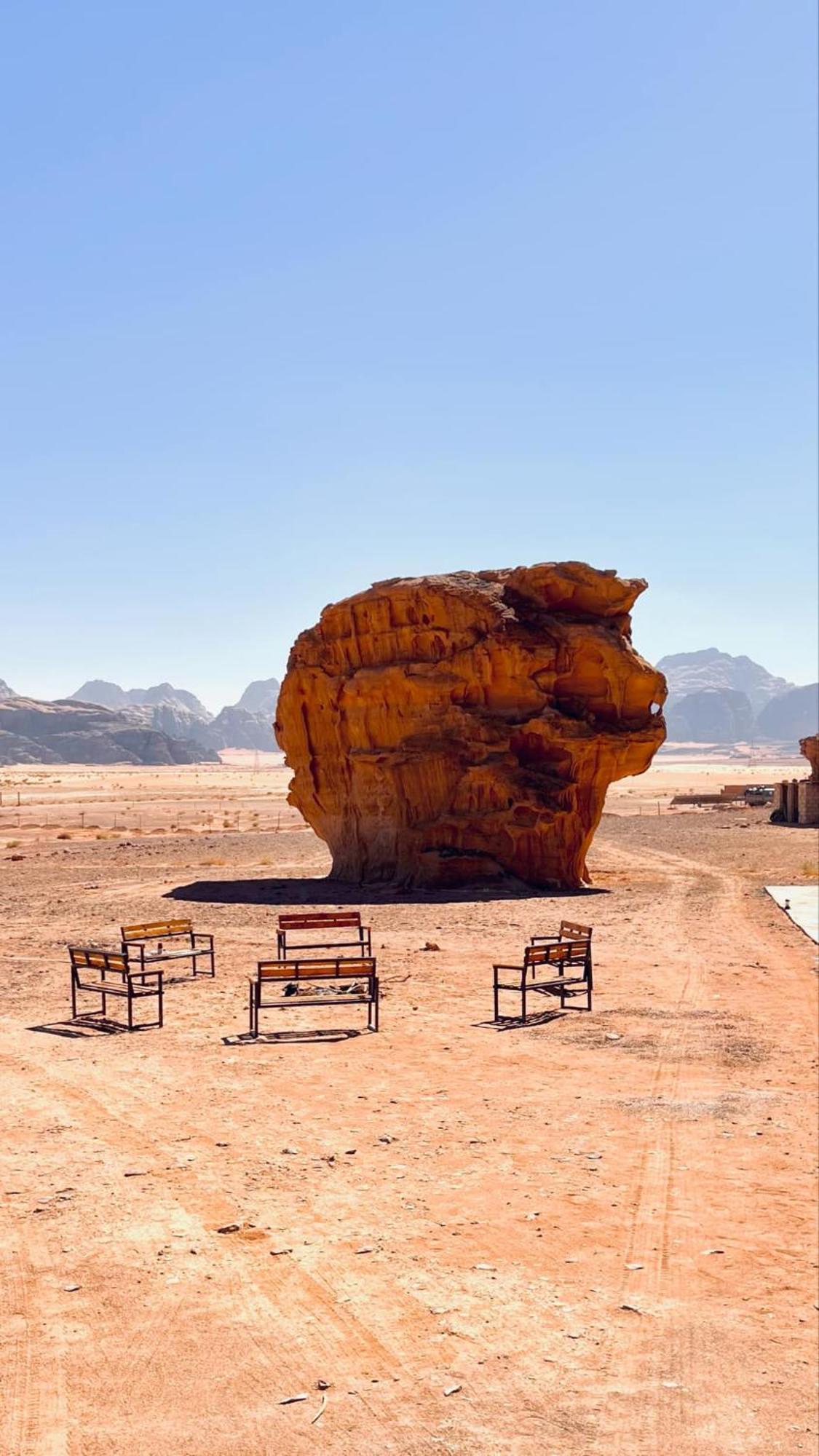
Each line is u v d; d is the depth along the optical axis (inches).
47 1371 290.4
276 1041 639.1
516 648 1421.0
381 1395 285.9
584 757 1445.6
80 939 1030.4
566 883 1462.8
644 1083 566.3
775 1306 345.4
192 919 1159.0
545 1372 301.1
